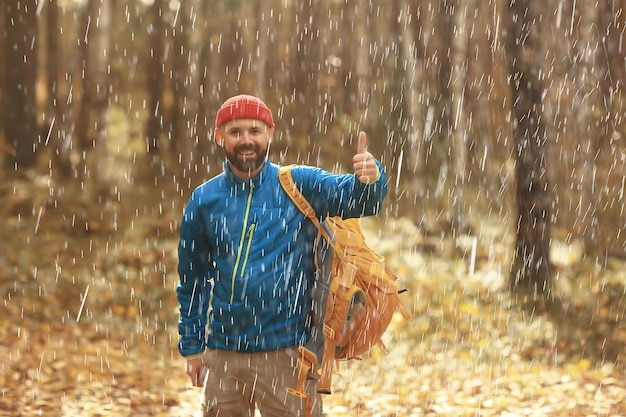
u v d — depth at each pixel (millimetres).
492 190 17172
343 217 3377
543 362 8016
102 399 6523
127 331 9148
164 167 23578
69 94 22516
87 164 21469
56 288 10609
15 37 20016
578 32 14086
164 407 6395
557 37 14039
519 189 11133
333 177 3314
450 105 16625
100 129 19547
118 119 30141
